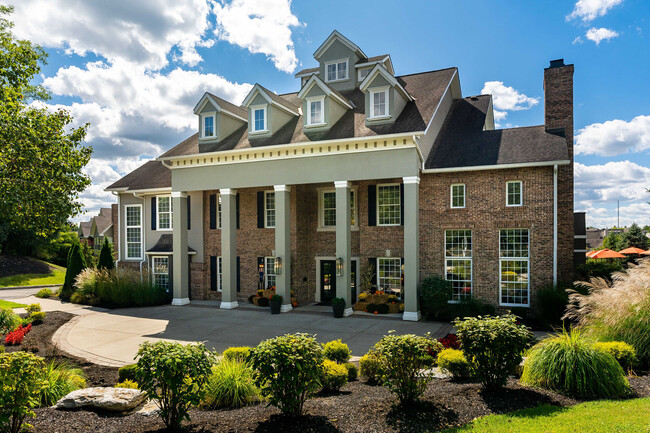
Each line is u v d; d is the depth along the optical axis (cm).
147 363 618
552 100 2008
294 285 2234
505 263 1841
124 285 2331
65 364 1075
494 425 605
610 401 711
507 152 1878
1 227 4294
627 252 2917
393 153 1858
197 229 2530
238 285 2434
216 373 800
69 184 1644
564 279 1823
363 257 2153
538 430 579
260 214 2372
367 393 815
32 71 1886
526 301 1806
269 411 711
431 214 1947
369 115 1970
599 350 803
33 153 1472
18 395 599
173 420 633
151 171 2872
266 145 2075
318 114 2056
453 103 2502
